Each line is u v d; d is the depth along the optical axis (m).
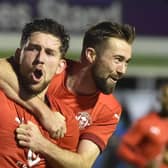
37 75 11.21
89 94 12.93
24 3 27.41
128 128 27.66
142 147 21.25
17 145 11.10
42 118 11.30
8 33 27.42
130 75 29.03
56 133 11.37
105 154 26.83
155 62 28.70
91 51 12.77
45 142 11.24
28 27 11.26
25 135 11.11
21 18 27.42
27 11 27.41
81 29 27.44
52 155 11.31
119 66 12.71
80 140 13.02
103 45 12.69
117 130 27.17
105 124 13.19
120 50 12.63
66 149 11.61
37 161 11.24
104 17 27.72
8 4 27.36
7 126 11.07
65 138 11.52
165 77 29.17
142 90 29.38
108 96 13.28
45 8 27.45
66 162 11.52
